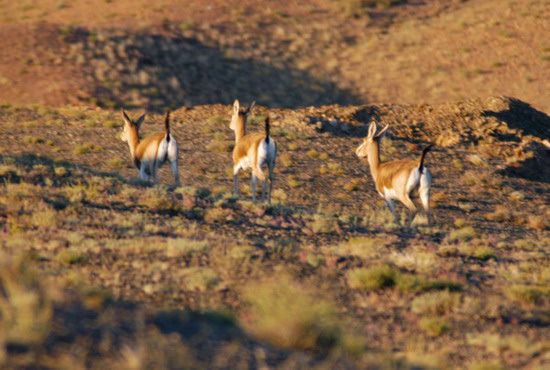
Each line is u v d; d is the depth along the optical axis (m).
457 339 26.64
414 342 25.30
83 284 24.78
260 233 44.88
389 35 192.00
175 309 23.34
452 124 109.69
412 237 49.91
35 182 51.72
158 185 56.00
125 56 153.00
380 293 32.03
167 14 195.62
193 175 76.94
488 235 56.16
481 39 181.38
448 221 63.25
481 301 32.09
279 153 88.44
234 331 20.48
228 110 117.69
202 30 182.12
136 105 128.12
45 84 132.00
